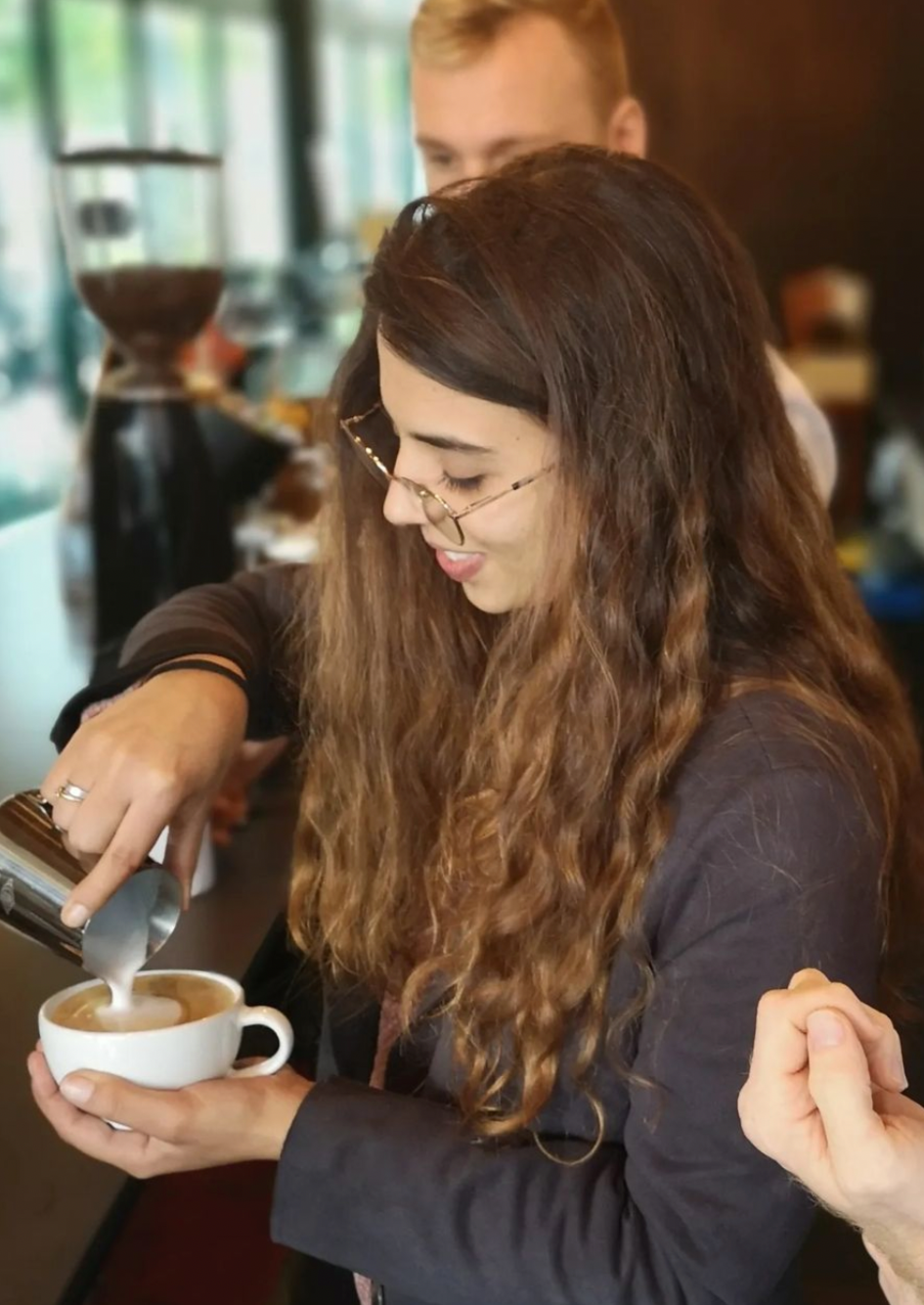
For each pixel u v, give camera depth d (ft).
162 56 14.78
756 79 9.83
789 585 3.16
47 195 13.15
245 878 4.20
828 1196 2.18
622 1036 3.06
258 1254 4.63
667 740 2.96
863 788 2.92
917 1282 2.24
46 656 5.59
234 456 6.23
